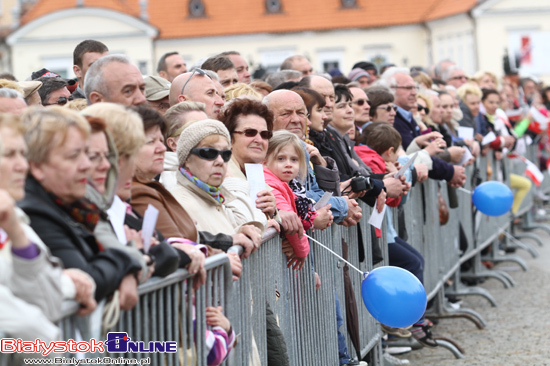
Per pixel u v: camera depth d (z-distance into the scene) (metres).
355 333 11.10
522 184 24.25
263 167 9.42
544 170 32.91
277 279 8.38
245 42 98.19
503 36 90.75
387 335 13.72
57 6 99.69
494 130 22.95
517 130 26.44
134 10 99.00
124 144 5.92
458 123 20.62
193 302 6.16
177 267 5.73
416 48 98.69
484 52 90.62
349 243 11.39
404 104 16.59
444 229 16.50
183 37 97.38
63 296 4.55
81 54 12.73
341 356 10.80
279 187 9.31
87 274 4.80
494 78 26.05
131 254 5.16
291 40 98.25
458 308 16.66
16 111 8.31
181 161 7.81
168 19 98.44
